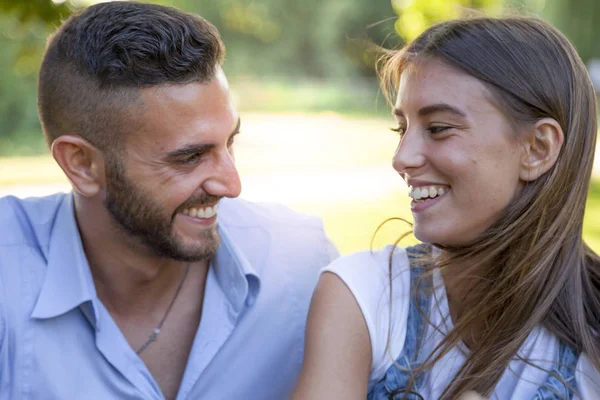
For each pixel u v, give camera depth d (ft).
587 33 28.32
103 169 4.28
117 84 4.09
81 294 4.34
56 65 4.32
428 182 3.96
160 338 4.71
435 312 4.19
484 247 4.03
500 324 4.04
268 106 59.67
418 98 3.90
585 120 4.07
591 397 3.98
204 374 4.68
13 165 30.12
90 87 4.16
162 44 4.05
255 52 70.49
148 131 4.11
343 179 25.45
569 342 4.04
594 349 3.99
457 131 3.83
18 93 39.60
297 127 44.68
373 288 4.16
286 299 4.97
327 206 20.62
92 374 4.42
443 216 3.96
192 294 4.79
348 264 4.23
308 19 70.85
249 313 4.80
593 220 18.43
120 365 4.41
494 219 4.00
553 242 4.03
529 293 4.02
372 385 4.19
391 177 26.02
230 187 4.28
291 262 5.09
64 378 4.36
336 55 71.10
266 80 67.72
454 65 3.83
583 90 4.06
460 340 4.14
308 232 5.32
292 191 23.02
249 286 4.83
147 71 4.05
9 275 4.37
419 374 4.06
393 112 4.26
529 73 3.86
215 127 4.18
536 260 4.01
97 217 4.42
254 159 30.14
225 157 4.28
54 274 4.39
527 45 3.92
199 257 4.42
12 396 4.34
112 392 4.45
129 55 4.05
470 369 4.00
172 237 4.33
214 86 4.20
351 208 20.31
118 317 4.65
